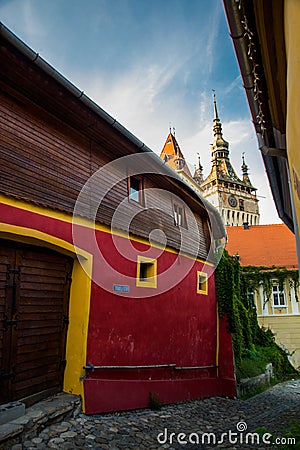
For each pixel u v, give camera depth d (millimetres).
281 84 3371
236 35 3008
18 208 4766
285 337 21562
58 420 4898
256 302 22312
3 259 4828
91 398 5613
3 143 4773
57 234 5371
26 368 4973
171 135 31781
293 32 2092
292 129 2508
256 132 4301
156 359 7473
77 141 6242
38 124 5449
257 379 11758
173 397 7793
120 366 6363
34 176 5180
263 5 2688
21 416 4426
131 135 6465
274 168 5008
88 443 4480
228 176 58000
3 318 4703
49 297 5547
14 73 4859
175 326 8367
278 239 25125
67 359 5750
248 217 57188
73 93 5219
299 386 13336
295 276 22094
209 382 9625
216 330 10664
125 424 5570
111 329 6316
